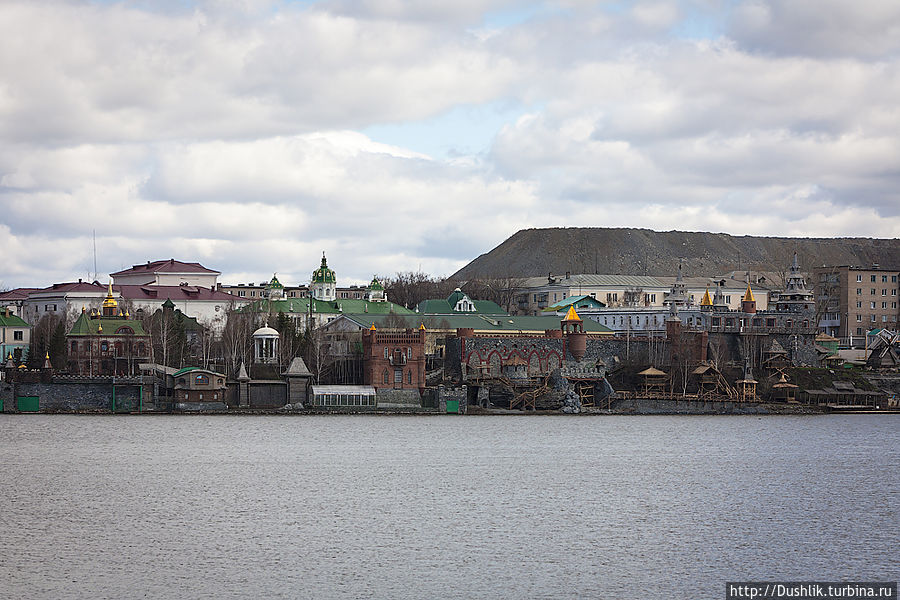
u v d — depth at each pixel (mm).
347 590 143250
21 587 143000
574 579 149500
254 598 139625
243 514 189625
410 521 185000
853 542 172375
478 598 140875
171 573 150000
